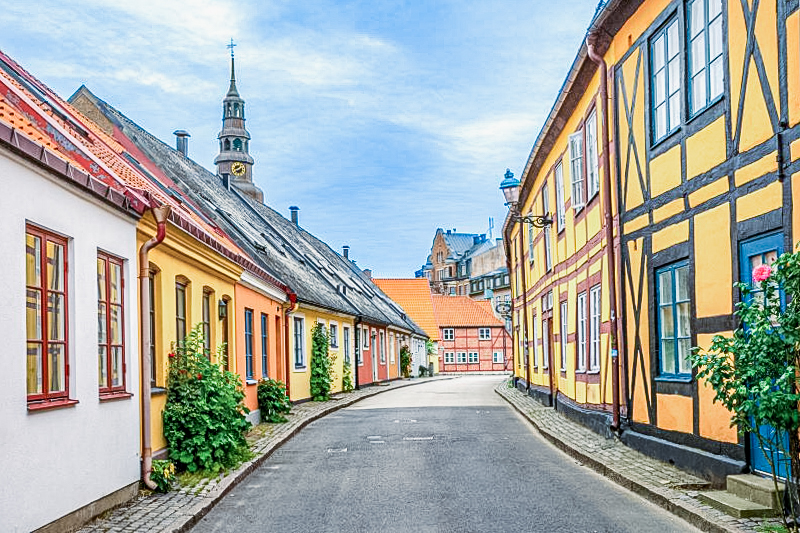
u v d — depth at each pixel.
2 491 5.59
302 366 23.19
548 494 8.91
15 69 12.30
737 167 8.27
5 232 5.75
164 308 10.20
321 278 31.00
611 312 12.27
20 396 5.89
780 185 7.45
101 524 7.16
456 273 113.19
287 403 17.61
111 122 20.05
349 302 31.69
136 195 8.51
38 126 8.31
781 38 7.41
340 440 14.52
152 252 9.65
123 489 8.08
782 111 7.41
